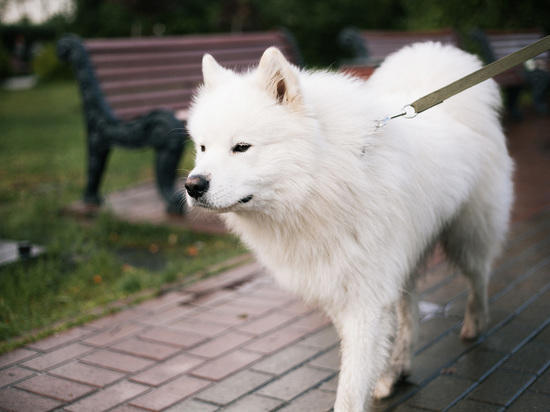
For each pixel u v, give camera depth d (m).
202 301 4.15
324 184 2.38
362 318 2.54
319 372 3.12
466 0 13.32
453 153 2.88
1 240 5.41
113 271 4.72
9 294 4.20
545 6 12.66
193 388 3.01
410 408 2.74
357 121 2.46
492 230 3.24
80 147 10.49
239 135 2.36
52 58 24.92
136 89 6.54
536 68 10.62
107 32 24.12
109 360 3.34
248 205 2.38
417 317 3.02
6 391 3.01
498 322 3.61
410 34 9.92
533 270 4.41
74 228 5.60
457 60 3.19
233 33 20.47
